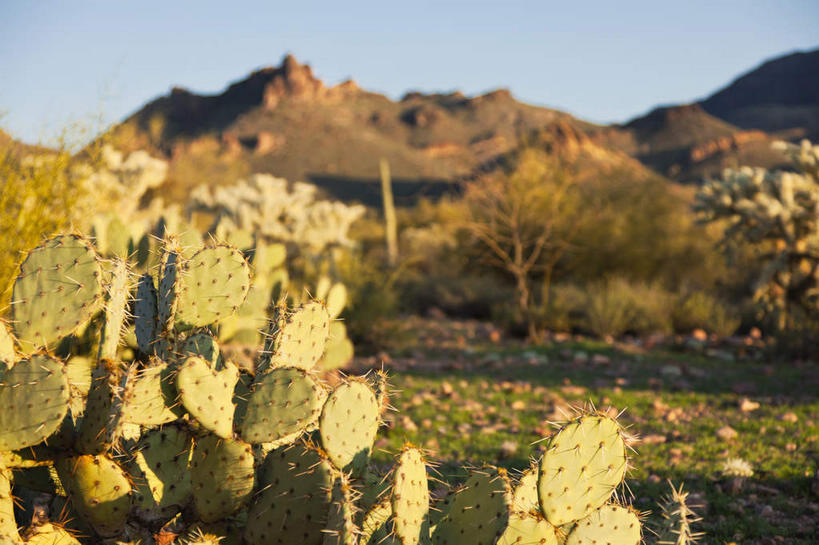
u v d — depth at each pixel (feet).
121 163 44.37
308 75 528.63
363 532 8.04
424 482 8.46
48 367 7.83
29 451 8.21
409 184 359.87
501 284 65.41
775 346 38.68
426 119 508.53
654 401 26.48
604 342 44.01
